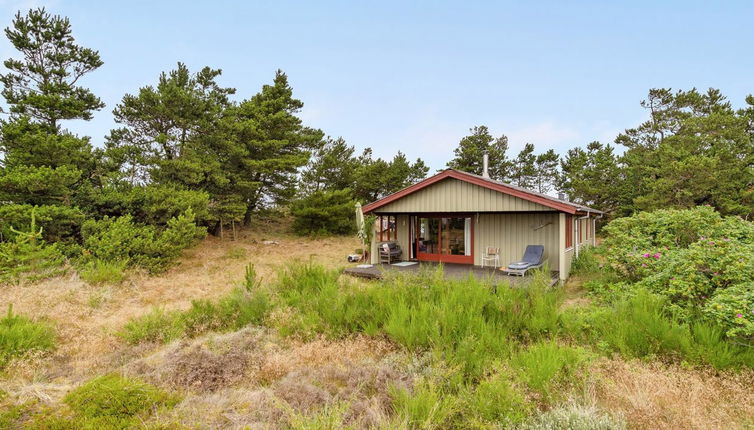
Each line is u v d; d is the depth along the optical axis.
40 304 7.14
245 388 4.17
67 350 5.25
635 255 7.72
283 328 5.79
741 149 20.17
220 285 10.10
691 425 3.27
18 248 8.79
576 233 12.81
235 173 17.61
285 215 26.06
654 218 8.77
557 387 3.80
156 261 10.84
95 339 5.64
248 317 6.32
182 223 11.65
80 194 12.05
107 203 12.37
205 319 6.39
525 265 10.51
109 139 14.99
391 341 5.29
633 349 4.73
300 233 21.72
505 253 12.45
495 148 28.56
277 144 18.33
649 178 22.06
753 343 4.45
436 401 3.39
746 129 21.95
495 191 11.09
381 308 6.06
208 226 18.50
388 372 4.16
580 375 4.02
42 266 8.98
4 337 4.89
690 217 8.18
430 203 12.20
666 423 3.27
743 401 3.58
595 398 3.61
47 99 11.86
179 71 16.11
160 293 8.98
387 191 26.73
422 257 14.15
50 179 10.12
